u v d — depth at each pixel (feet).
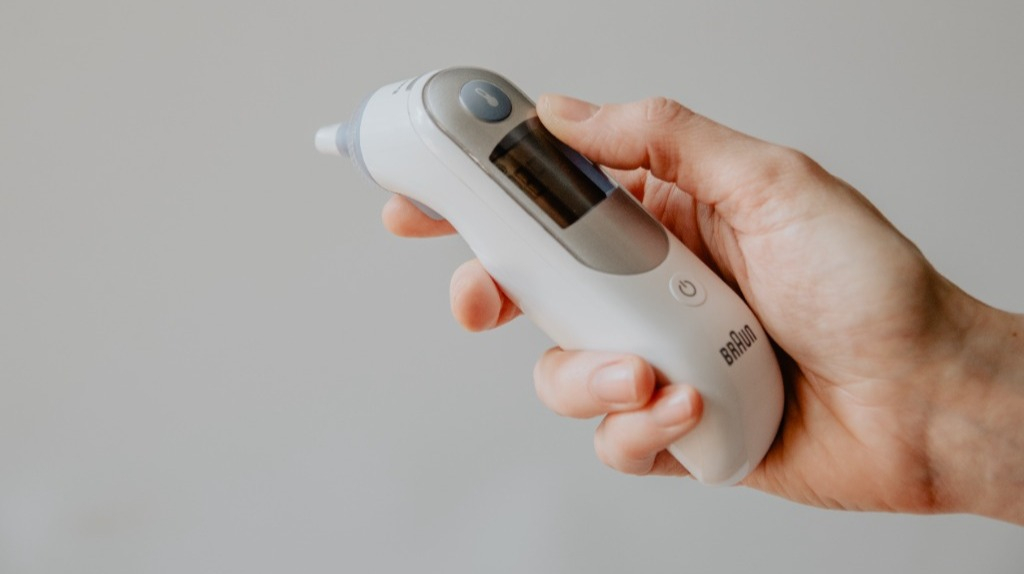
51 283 3.61
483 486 3.92
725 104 3.75
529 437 3.86
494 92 2.25
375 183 2.47
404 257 3.70
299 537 3.93
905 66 3.73
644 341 2.08
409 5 3.52
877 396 2.37
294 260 3.70
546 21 3.59
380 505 3.92
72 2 3.37
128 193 3.57
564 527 3.92
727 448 2.12
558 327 2.23
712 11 3.62
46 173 3.51
